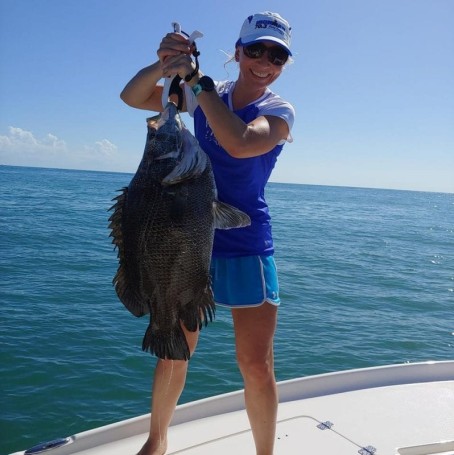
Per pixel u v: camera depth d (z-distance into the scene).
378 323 11.16
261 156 2.96
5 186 63.28
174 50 2.56
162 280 2.46
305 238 28.41
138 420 3.53
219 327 9.70
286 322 10.78
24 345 8.51
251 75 2.93
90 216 32.31
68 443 3.33
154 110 3.22
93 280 13.70
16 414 6.45
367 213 61.44
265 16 2.88
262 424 3.00
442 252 25.77
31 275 13.96
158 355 2.46
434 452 3.42
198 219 2.46
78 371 7.65
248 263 2.99
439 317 12.09
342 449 3.37
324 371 8.23
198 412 3.73
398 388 4.20
